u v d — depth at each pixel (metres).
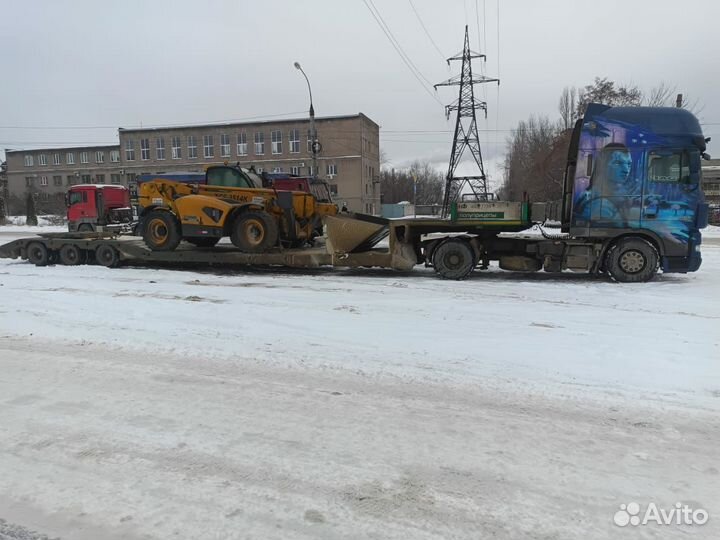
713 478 3.03
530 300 8.38
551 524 2.62
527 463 3.21
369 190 68.25
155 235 12.43
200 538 2.52
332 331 6.28
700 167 9.67
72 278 11.23
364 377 4.71
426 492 2.90
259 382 4.61
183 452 3.36
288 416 3.90
